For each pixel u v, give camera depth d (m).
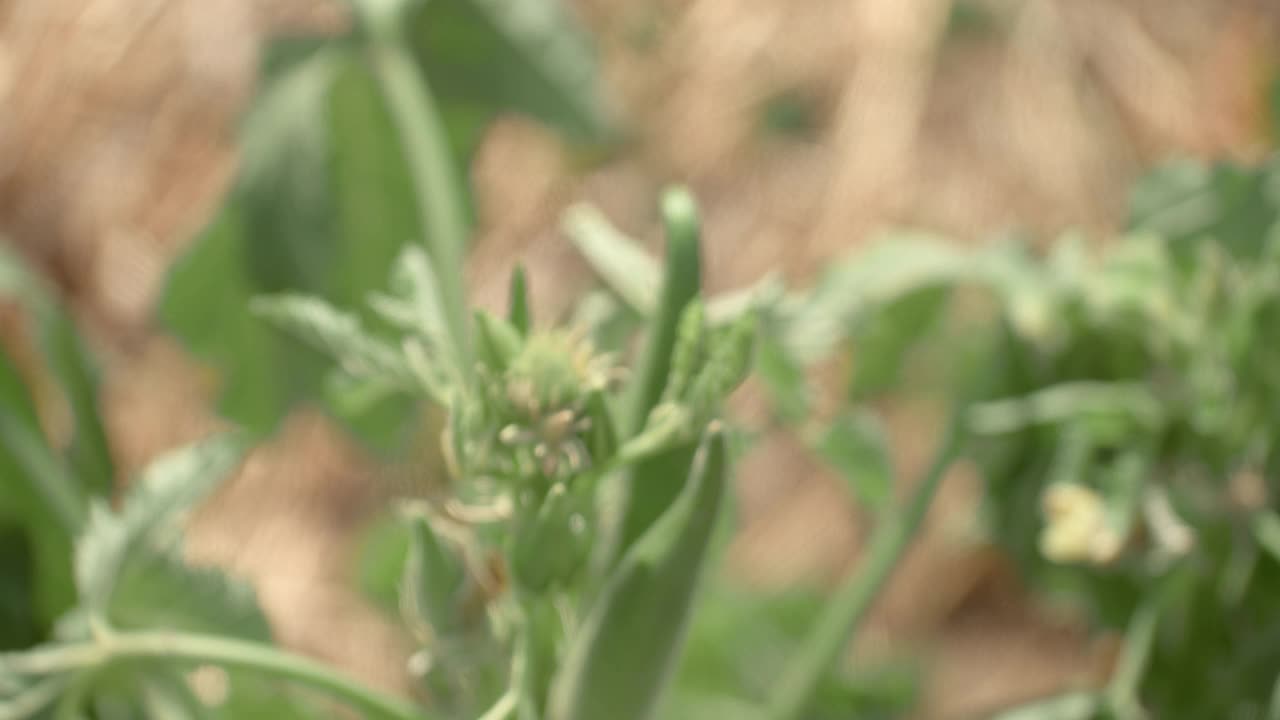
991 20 1.39
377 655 1.24
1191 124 1.37
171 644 0.57
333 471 1.36
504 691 0.55
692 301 0.53
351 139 0.75
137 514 0.57
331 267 0.75
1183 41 1.40
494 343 0.53
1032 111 1.36
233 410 0.74
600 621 0.53
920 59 1.38
